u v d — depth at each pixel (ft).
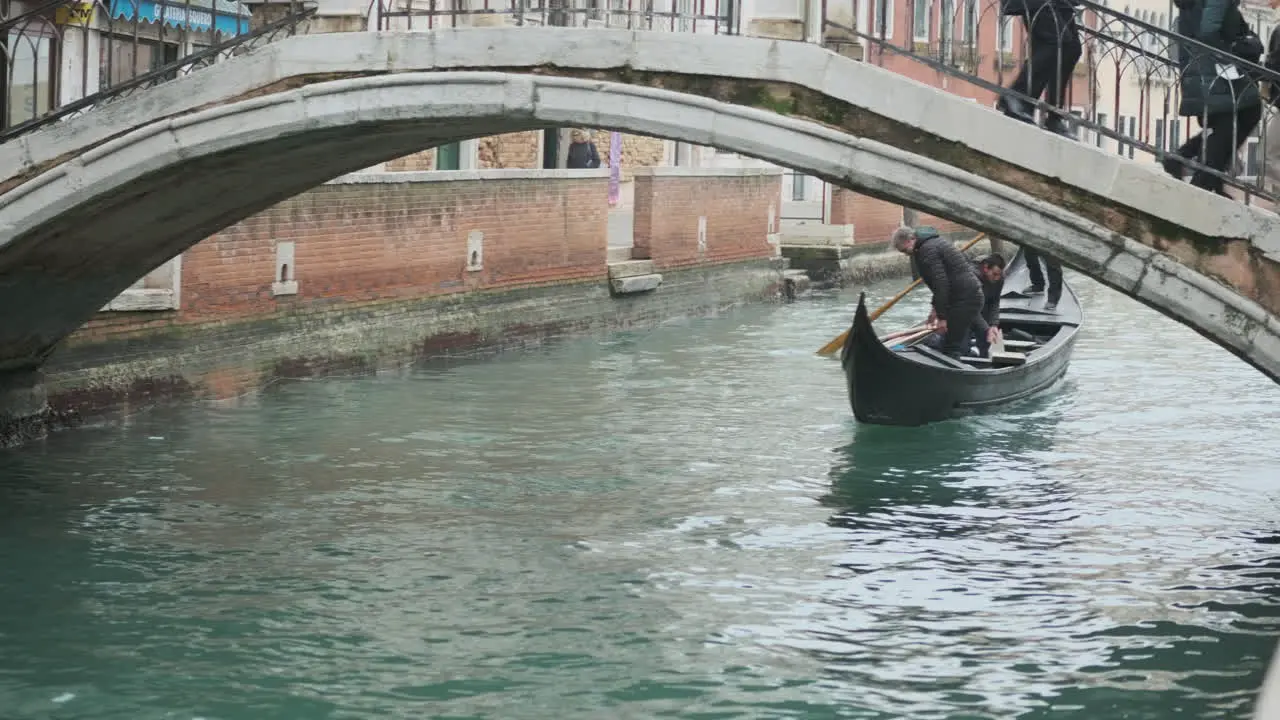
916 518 35.88
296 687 25.09
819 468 40.98
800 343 66.33
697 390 53.06
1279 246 27.22
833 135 28.78
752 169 82.58
